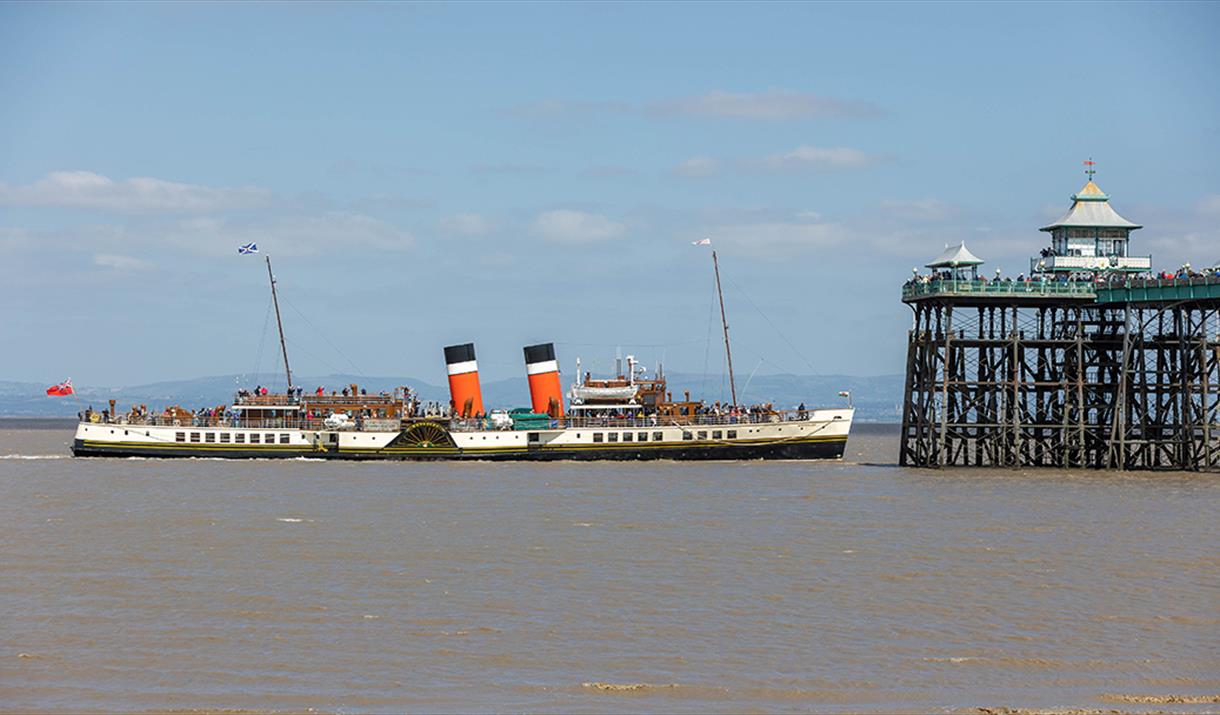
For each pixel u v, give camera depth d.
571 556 111.50
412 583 99.31
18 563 107.12
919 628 85.50
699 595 95.19
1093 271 197.88
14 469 196.88
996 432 193.88
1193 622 87.44
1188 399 186.00
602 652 79.88
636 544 118.12
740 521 133.88
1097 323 195.00
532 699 71.31
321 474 185.88
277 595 94.94
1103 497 155.88
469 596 94.75
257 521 133.00
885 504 148.88
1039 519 135.50
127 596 94.50
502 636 83.38
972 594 95.69
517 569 105.12
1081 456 190.38
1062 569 105.62
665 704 70.62
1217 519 135.62
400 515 138.12
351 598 94.06
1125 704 70.62
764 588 97.69
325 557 110.62
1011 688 73.31
